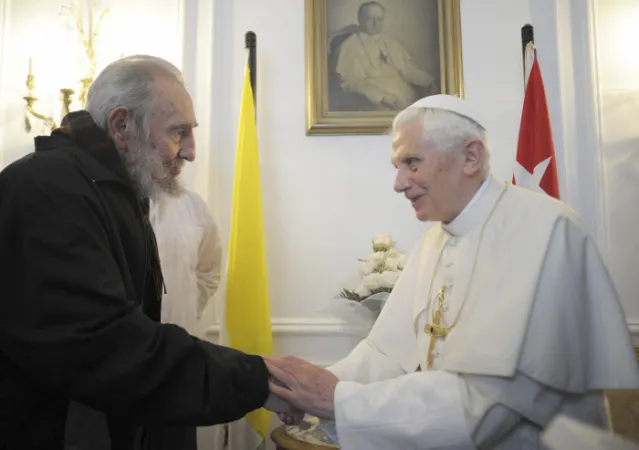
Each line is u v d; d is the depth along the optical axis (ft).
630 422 5.25
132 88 5.27
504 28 12.15
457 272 5.78
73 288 4.20
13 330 4.15
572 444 4.87
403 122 6.01
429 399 4.79
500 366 4.71
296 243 11.68
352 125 11.85
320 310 11.40
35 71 11.84
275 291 11.53
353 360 6.35
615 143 11.43
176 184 5.78
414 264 6.79
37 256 4.22
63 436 4.46
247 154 10.94
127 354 4.25
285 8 12.44
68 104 10.83
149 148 5.31
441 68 12.10
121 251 4.75
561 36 11.84
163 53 12.07
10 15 12.05
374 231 11.66
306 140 11.99
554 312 4.94
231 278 10.45
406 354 6.18
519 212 5.60
